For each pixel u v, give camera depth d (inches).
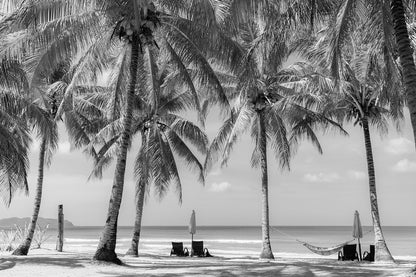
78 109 848.3
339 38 475.2
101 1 535.2
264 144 890.1
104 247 538.3
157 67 742.5
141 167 880.9
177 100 894.4
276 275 442.3
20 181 780.0
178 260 712.4
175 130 928.9
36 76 562.9
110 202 553.6
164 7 618.5
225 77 906.1
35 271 459.5
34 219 786.2
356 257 818.8
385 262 753.6
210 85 632.4
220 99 638.5
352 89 812.0
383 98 700.0
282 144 894.4
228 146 862.5
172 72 789.9
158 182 879.1
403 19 406.3
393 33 478.9
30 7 469.7
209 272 465.4
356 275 437.7
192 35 600.1
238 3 421.4
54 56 562.6
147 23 568.4
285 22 488.7
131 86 582.6
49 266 499.8
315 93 815.7
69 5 499.2
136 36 578.2
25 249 768.9
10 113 666.2
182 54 627.5
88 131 925.2
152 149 842.8
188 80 651.5
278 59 561.9
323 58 566.6
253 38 839.7
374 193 813.2
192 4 489.1
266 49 541.6
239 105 865.5
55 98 810.2
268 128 941.2
